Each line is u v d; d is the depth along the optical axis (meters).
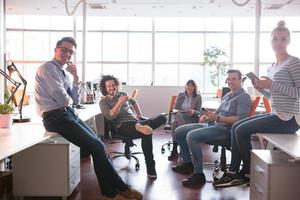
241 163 3.06
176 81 9.85
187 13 8.20
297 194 2.19
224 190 3.12
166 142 5.67
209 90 9.60
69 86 2.85
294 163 2.20
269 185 2.20
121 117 3.67
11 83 3.23
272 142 2.35
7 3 7.18
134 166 4.03
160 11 7.95
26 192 2.73
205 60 9.26
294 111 2.55
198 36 9.75
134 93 5.75
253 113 3.24
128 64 9.93
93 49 9.93
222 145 3.31
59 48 2.61
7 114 2.68
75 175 3.03
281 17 8.54
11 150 1.83
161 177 3.56
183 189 3.16
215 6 7.26
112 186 2.64
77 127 2.52
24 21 9.94
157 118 3.78
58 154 2.72
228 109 3.34
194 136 3.28
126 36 9.85
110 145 5.30
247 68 9.46
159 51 9.81
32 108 4.27
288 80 2.48
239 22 9.47
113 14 8.42
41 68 2.51
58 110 2.50
